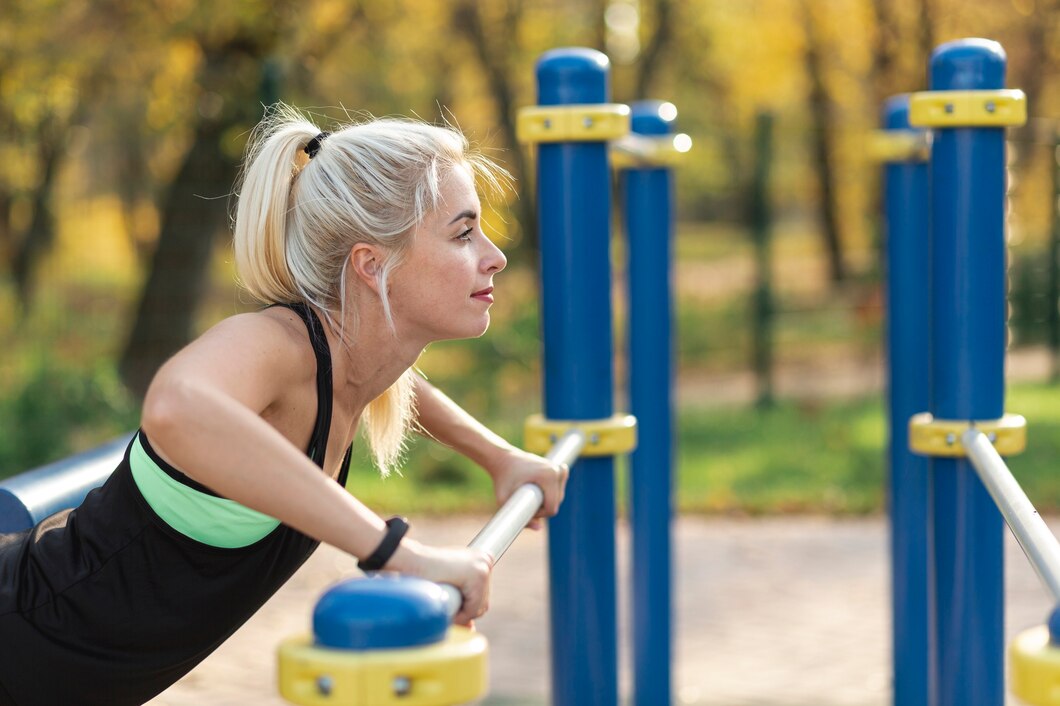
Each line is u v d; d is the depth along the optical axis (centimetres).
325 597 175
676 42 2305
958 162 332
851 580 855
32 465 1095
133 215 1224
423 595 175
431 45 2078
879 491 1145
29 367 1142
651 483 508
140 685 273
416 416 330
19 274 1162
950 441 321
